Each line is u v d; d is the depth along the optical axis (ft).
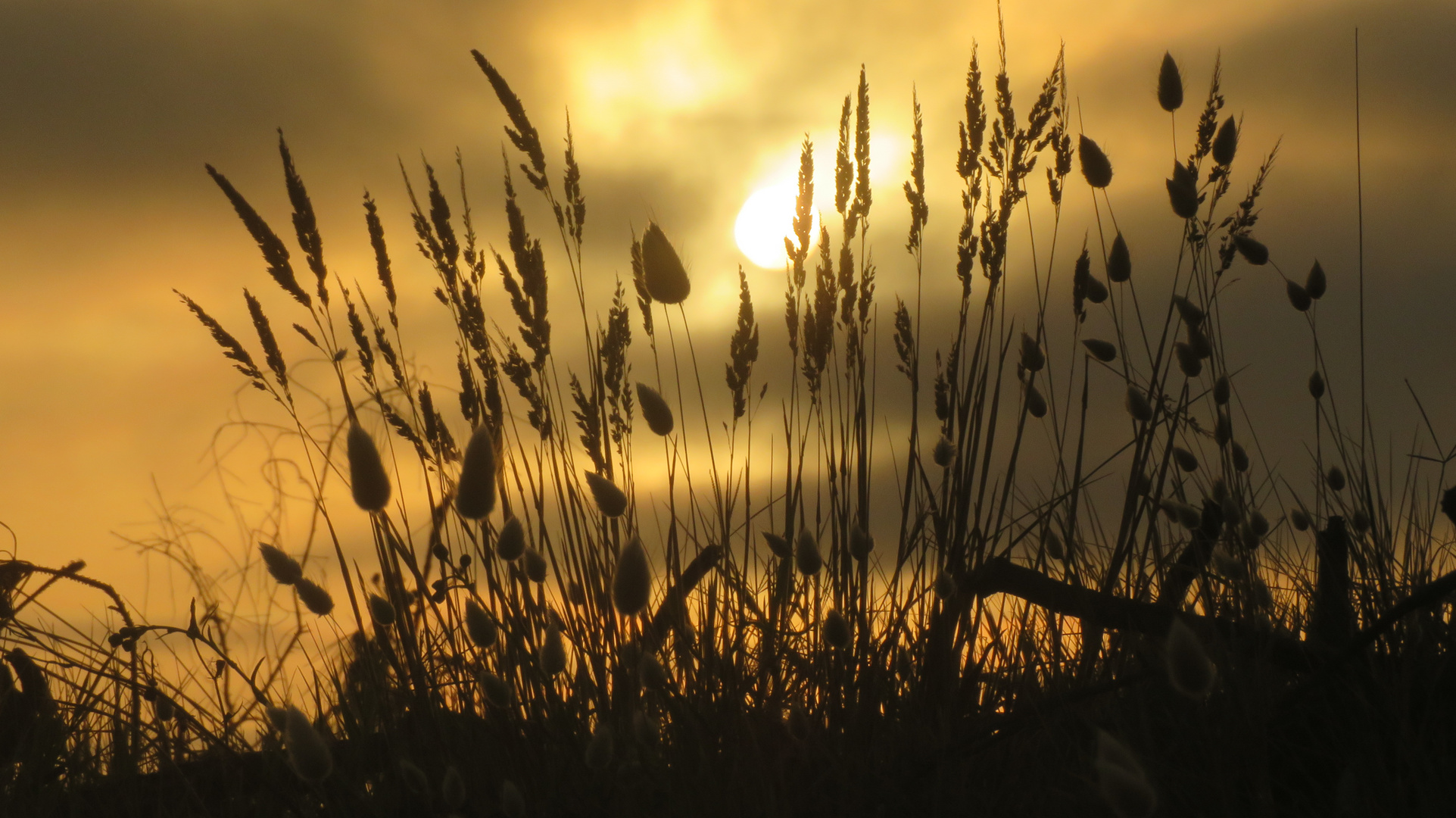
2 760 5.02
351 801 4.76
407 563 5.02
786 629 4.99
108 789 4.90
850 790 4.67
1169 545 5.20
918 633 5.02
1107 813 4.48
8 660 5.09
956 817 4.63
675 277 4.91
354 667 5.16
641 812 4.67
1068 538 5.06
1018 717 4.67
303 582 4.70
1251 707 4.59
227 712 5.00
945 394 5.17
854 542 4.95
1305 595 5.14
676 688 4.81
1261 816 4.49
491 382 5.19
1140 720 4.69
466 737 4.86
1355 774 4.57
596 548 5.06
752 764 4.71
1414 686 4.68
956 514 5.10
